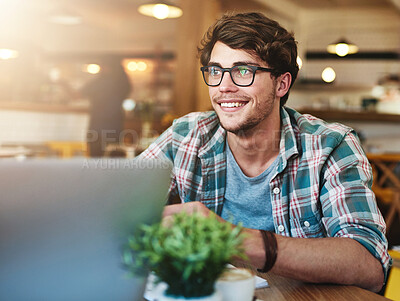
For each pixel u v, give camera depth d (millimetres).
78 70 9531
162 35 10586
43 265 650
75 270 664
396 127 6555
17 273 644
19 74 7289
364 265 975
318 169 1275
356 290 928
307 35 9578
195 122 1436
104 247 675
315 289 931
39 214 642
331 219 1182
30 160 639
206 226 619
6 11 9141
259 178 1328
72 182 652
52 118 6344
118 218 677
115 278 687
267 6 7988
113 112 5500
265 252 917
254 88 1222
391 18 9125
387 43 9227
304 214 1298
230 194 1382
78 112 6559
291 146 1294
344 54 8195
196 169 1404
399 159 4609
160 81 10164
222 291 679
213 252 591
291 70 1301
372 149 6184
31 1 9117
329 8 9242
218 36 1227
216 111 1279
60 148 5887
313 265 930
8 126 5867
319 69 9484
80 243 664
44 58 9219
